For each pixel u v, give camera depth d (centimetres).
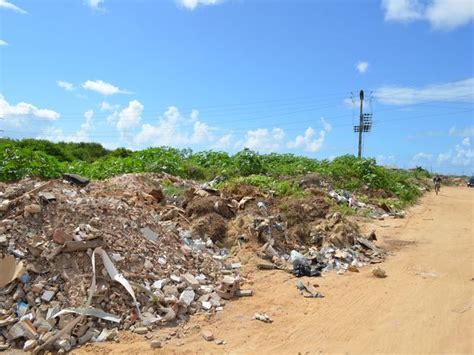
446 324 664
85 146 3703
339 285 860
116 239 739
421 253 1150
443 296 794
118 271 681
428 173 5044
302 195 1498
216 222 1065
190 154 2472
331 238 1138
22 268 634
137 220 836
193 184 1602
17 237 675
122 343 577
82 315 588
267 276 891
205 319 664
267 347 583
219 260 919
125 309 634
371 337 617
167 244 835
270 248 990
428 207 2214
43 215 723
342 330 641
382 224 1575
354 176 2367
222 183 1697
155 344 571
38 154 1423
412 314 705
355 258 1062
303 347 585
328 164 2531
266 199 1334
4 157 1355
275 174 2198
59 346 553
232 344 590
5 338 568
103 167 1778
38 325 581
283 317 687
